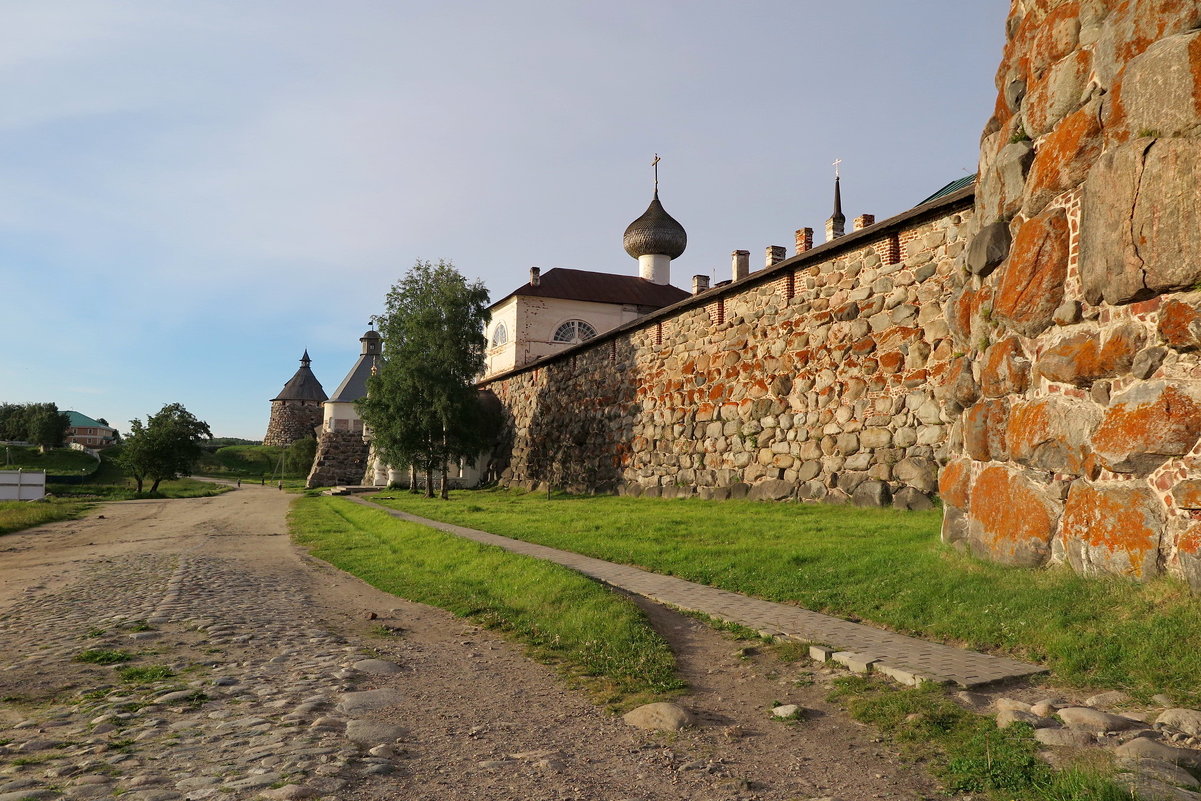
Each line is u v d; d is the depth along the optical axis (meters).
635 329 27.36
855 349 17.62
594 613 7.97
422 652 7.20
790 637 6.85
